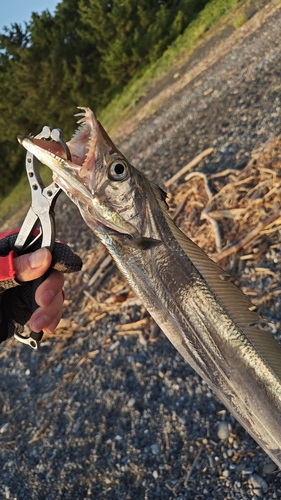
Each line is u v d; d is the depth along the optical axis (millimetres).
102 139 303
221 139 1250
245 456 564
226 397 302
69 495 691
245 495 531
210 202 1001
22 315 355
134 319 914
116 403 760
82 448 738
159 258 304
